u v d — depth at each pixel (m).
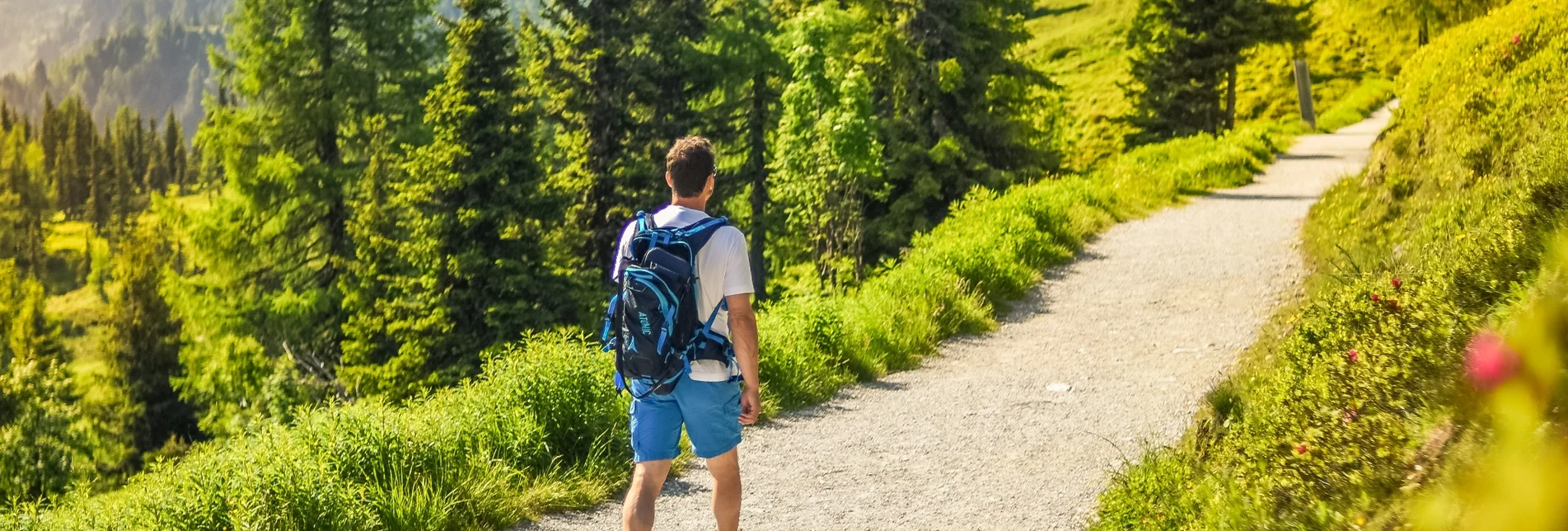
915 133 29.47
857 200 27.83
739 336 4.08
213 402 32.91
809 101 25.98
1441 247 6.68
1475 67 11.41
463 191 25.78
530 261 25.94
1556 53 9.72
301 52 32.97
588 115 32.41
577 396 7.04
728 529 4.45
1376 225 11.70
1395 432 3.54
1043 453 6.99
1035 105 31.94
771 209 40.12
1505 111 9.62
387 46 34.62
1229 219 16.86
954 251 12.98
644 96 34.03
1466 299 4.23
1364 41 52.16
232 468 5.80
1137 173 21.16
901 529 5.73
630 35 33.28
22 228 135.88
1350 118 36.78
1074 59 62.66
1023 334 10.95
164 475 5.99
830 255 25.89
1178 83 43.69
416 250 25.02
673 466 6.77
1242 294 11.56
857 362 9.60
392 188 28.70
